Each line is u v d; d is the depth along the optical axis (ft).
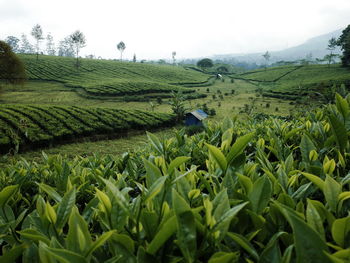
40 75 235.20
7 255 2.87
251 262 2.77
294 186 5.00
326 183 3.58
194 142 10.23
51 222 3.49
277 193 4.60
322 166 5.50
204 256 3.07
